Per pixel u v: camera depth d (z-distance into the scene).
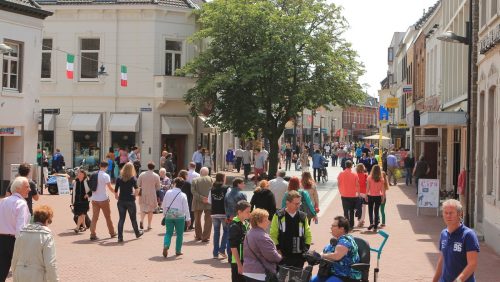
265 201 12.92
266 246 8.51
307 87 36.75
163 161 30.05
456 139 29.59
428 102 39.75
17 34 27.56
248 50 37.12
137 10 38.59
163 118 38.97
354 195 19.00
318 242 16.48
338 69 37.78
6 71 27.41
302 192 14.05
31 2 28.59
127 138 38.94
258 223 8.61
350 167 19.19
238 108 37.38
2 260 10.10
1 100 27.00
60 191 28.34
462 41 18.83
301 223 9.61
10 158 28.17
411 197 30.25
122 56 39.00
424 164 32.12
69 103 39.34
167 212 14.43
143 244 16.17
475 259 7.20
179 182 14.61
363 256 8.72
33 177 27.84
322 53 37.16
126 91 38.97
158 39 38.84
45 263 7.84
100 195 16.80
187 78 39.19
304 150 47.66
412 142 48.47
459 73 28.34
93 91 39.12
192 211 18.09
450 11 31.30
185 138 40.12
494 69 16.45
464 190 20.61
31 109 28.59
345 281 8.51
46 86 39.47
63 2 39.06
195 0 45.06
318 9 37.41
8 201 10.18
